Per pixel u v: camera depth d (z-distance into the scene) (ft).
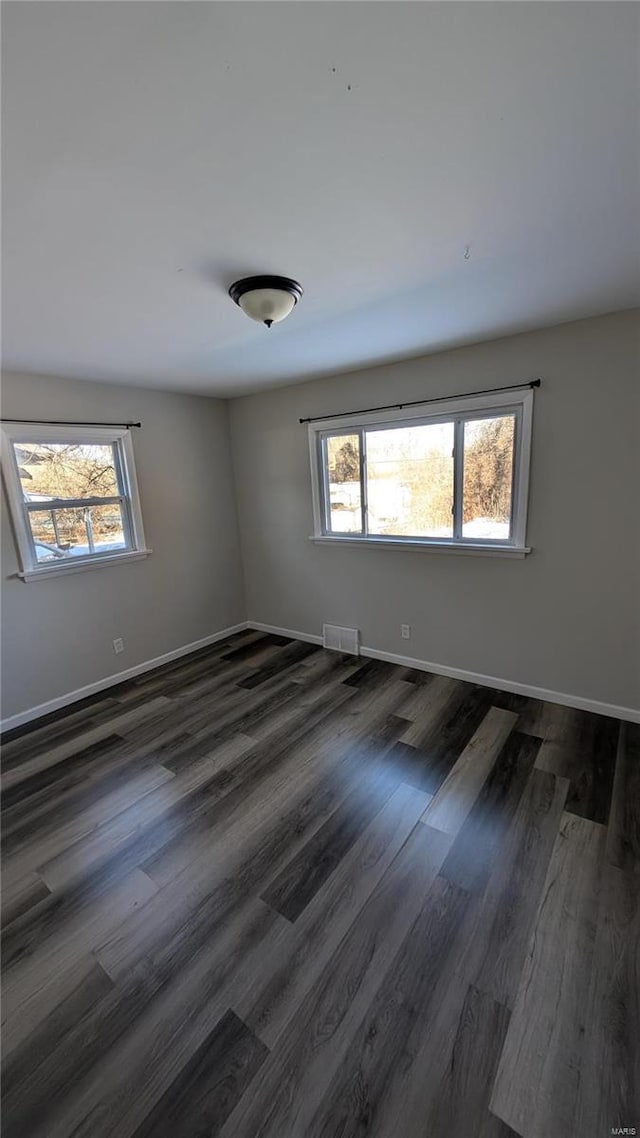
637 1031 4.11
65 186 3.84
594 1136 3.50
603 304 7.42
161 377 10.93
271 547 14.56
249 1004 4.48
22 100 2.95
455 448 10.27
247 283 5.86
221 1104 3.77
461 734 8.87
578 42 2.78
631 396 7.98
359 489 12.12
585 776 7.51
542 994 4.44
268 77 2.91
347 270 5.82
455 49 2.80
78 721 10.23
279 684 11.50
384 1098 3.76
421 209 4.54
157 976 4.79
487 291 6.69
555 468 8.92
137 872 6.10
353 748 8.63
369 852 6.24
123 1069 4.02
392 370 10.63
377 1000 4.46
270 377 11.60
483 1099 3.72
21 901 5.74
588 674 9.36
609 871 5.76
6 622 9.90
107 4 2.38
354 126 3.36
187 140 3.40
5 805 7.53
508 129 3.46
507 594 10.09
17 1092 3.90
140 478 12.26
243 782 7.84
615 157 3.82
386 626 12.38
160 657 13.21
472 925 5.16
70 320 6.87
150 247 4.98
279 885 5.80
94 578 11.43
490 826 6.57
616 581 8.75
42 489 10.41
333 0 2.44
